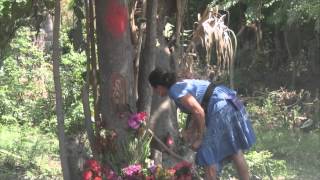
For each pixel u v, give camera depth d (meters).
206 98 6.04
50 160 8.97
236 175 7.51
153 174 5.73
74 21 8.73
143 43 6.43
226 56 7.22
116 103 6.02
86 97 6.14
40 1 6.46
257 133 10.69
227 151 6.09
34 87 12.30
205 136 6.04
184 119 7.70
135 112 6.15
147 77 6.27
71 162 6.20
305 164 9.17
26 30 12.25
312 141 10.23
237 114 6.08
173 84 6.00
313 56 18.56
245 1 15.16
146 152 5.99
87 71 6.27
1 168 8.19
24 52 12.56
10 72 11.98
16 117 11.73
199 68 9.55
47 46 14.44
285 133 10.87
